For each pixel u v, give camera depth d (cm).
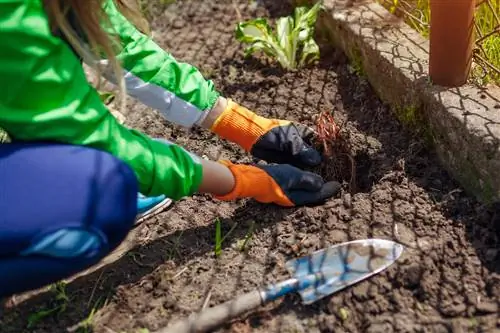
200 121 104
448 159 100
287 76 135
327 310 84
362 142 112
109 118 83
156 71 99
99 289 92
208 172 92
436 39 99
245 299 84
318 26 145
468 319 81
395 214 95
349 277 87
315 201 101
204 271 93
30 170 78
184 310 87
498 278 84
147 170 84
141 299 90
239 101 130
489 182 92
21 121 78
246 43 151
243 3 171
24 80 76
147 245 99
